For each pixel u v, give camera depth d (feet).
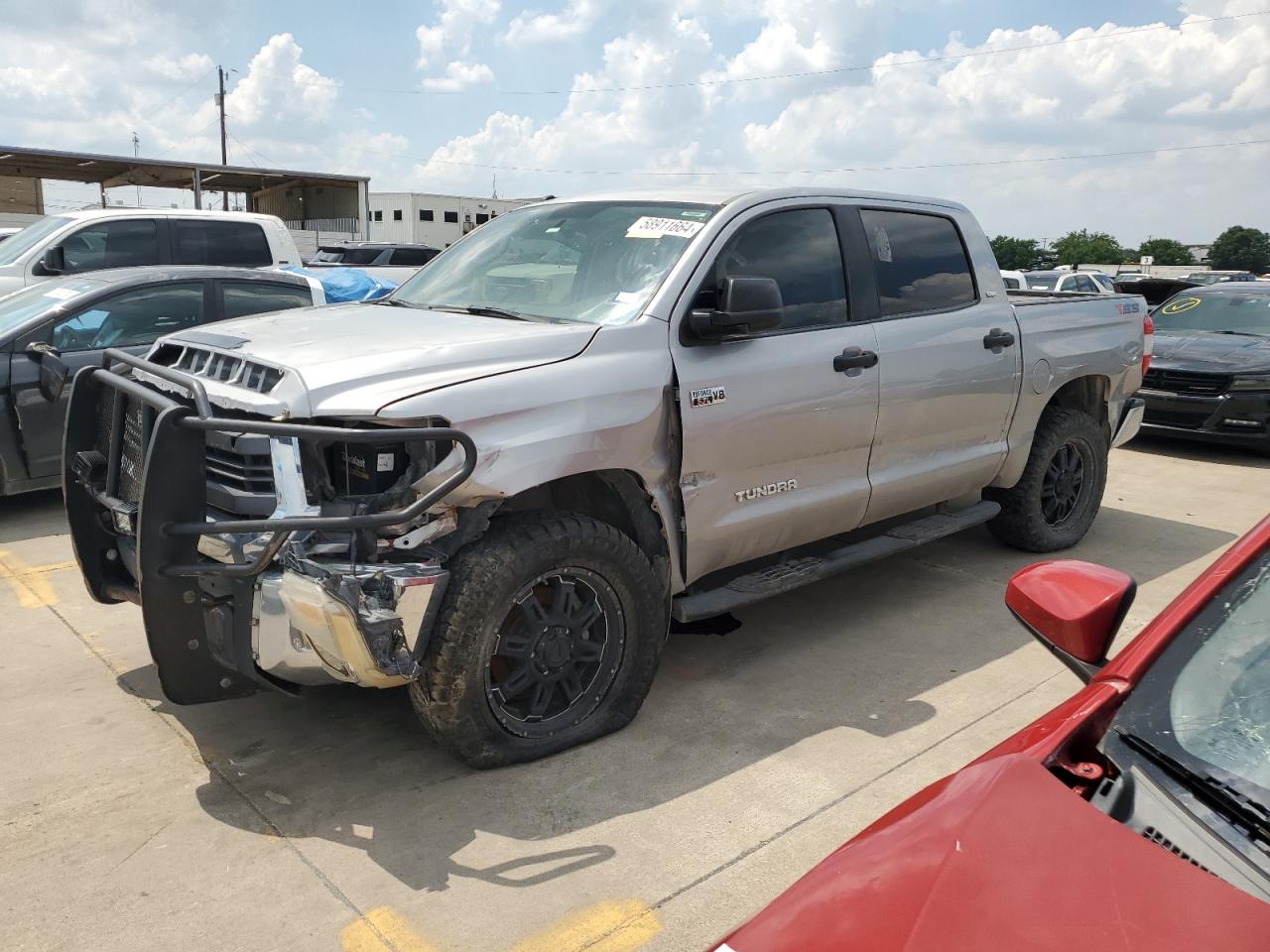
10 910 9.01
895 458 15.43
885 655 14.97
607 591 11.66
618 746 12.08
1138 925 4.45
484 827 10.34
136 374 12.53
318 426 9.77
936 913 4.64
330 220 112.88
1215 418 30.25
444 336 11.44
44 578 18.02
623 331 11.93
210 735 12.29
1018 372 17.31
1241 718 5.77
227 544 10.11
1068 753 5.83
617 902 9.19
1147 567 19.47
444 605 10.52
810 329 13.97
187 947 8.57
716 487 12.78
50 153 86.74
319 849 9.96
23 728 12.42
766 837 10.23
